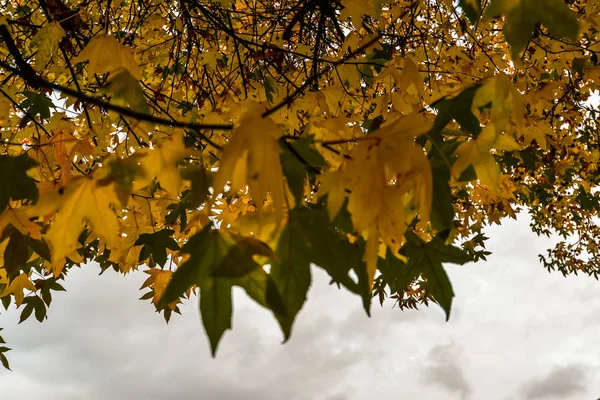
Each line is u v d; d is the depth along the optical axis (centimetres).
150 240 244
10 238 138
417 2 263
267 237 93
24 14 332
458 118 116
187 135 284
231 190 95
